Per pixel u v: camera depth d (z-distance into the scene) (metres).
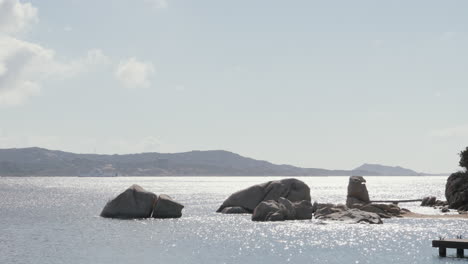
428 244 45.62
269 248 44.16
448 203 89.00
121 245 45.81
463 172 88.06
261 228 58.66
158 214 71.12
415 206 99.25
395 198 155.00
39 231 56.72
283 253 41.56
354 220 64.94
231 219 69.50
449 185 87.50
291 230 56.72
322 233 53.91
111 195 165.88
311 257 39.59
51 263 36.72
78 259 38.47
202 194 176.50
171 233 54.34
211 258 39.22
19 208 99.75
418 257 38.84
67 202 123.00
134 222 65.50
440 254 38.72
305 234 53.19
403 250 42.41
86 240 49.00
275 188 76.88
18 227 61.50
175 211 71.62
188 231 56.06
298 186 76.38
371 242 47.22
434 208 91.31
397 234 52.66
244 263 37.09
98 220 68.44
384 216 70.62
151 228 58.88
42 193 181.25
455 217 71.00
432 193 193.88
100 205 110.56
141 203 71.00
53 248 43.91
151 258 39.09
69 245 45.72
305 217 69.88
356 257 39.41
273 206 68.38
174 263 37.03
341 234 53.00
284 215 68.31
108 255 40.34
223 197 152.38
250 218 70.88
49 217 75.94
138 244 46.47
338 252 41.88
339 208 72.75
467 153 87.69
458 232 54.00
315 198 152.88
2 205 110.19
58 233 54.62
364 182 80.94
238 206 79.00
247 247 44.69
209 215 76.50
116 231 56.22
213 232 55.19
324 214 71.56
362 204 77.50
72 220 69.88
